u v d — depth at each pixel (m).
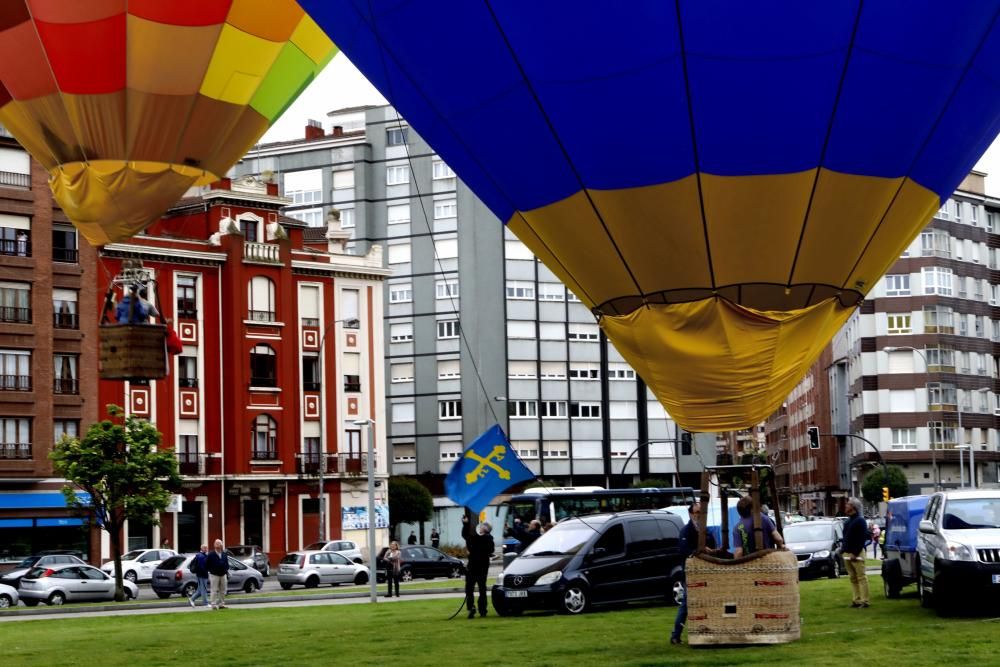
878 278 17.78
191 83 21.31
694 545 18.31
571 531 25.59
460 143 17.70
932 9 15.45
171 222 70.38
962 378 100.12
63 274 61.50
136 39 20.69
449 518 86.12
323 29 18.38
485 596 25.12
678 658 16.11
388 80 17.91
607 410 88.50
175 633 23.64
